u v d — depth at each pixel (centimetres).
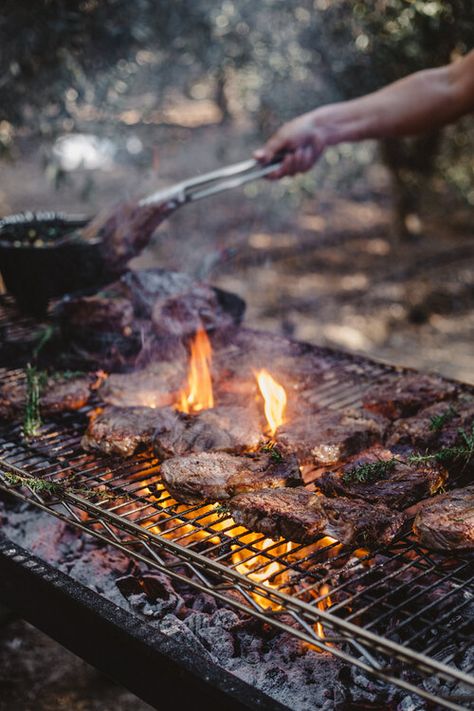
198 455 128
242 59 283
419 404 146
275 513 115
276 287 359
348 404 154
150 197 166
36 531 150
